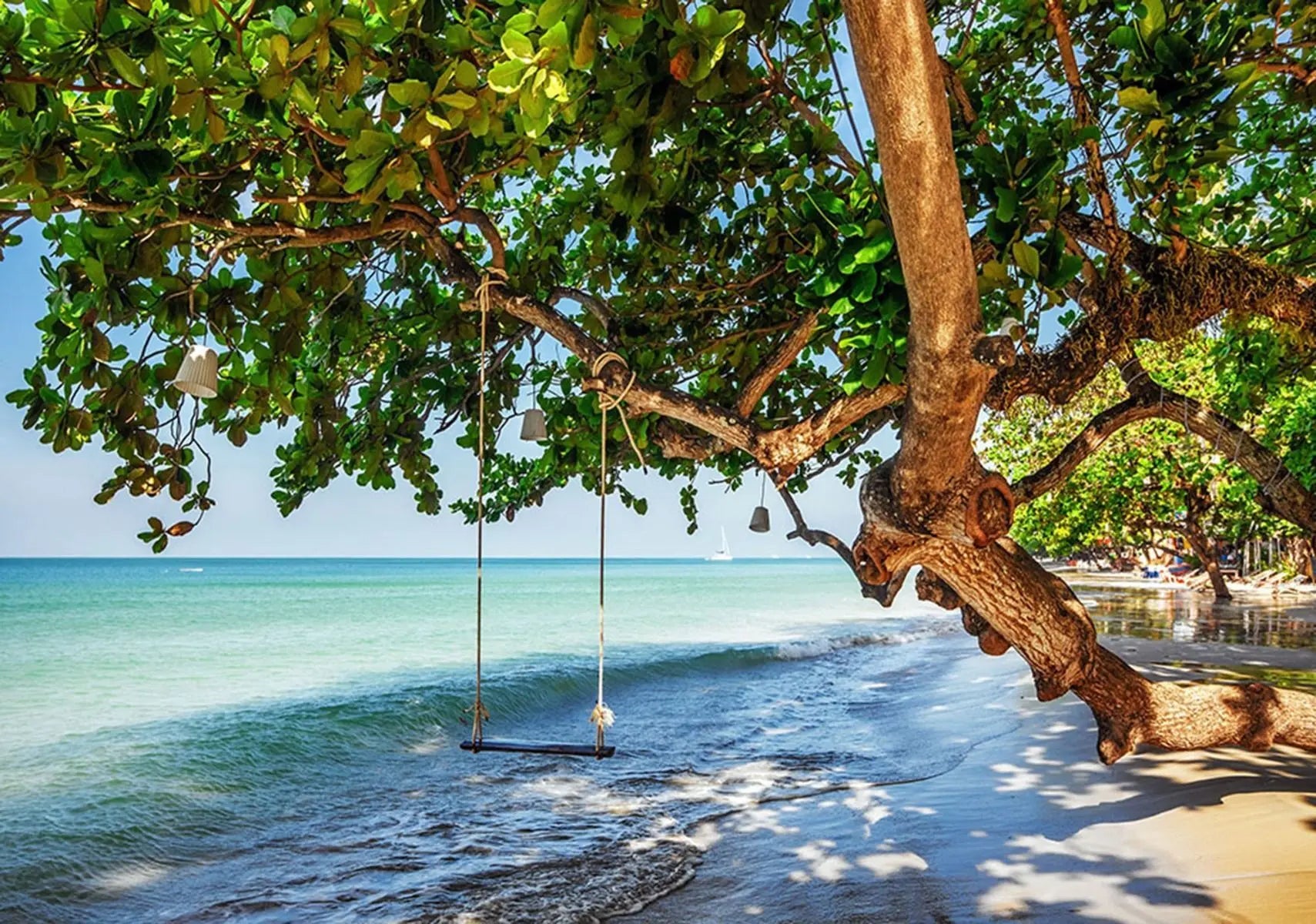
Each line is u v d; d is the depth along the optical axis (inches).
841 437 238.1
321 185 137.0
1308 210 219.8
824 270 120.3
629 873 288.4
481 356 188.4
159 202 122.3
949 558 132.6
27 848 344.2
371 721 581.0
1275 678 518.3
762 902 248.7
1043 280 121.1
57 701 702.5
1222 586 1355.8
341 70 119.3
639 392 146.7
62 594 2308.1
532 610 1814.7
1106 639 781.3
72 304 139.3
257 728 553.6
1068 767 351.3
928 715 569.0
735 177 185.0
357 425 218.4
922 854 269.0
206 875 322.3
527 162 146.2
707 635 1284.4
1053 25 157.6
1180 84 133.5
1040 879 234.2
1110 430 188.9
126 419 153.8
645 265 213.0
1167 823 258.1
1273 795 266.8
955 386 99.7
